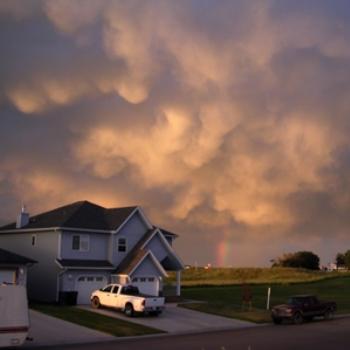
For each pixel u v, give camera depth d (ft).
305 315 129.29
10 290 78.43
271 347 87.76
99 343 92.73
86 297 150.20
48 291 150.71
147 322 119.44
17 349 84.48
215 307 145.89
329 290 217.15
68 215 158.30
